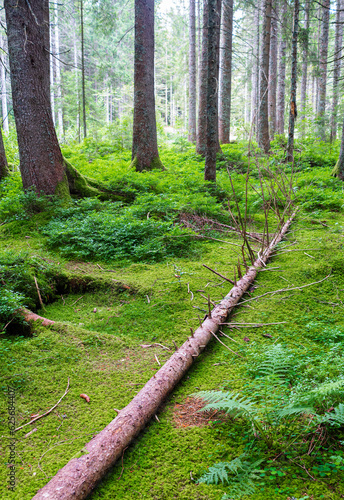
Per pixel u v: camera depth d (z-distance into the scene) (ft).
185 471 7.44
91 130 64.95
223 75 55.52
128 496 6.94
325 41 58.65
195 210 26.84
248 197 29.43
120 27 96.37
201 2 71.31
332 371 9.23
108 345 12.67
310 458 7.37
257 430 8.11
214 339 12.92
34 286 16.46
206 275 18.02
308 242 21.20
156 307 15.33
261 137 50.19
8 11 25.09
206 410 9.34
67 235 22.70
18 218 25.80
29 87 26.35
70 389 10.33
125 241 22.34
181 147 56.13
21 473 7.45
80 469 7.11
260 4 69.51
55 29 98.12
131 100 101.35
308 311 14.23
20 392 10.20
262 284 16.90
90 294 17.47
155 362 11.59
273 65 65.05
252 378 10.41
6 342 12.71
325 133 58.80
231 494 6.59
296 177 32.50
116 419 8.44
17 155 47.52
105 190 30.68
